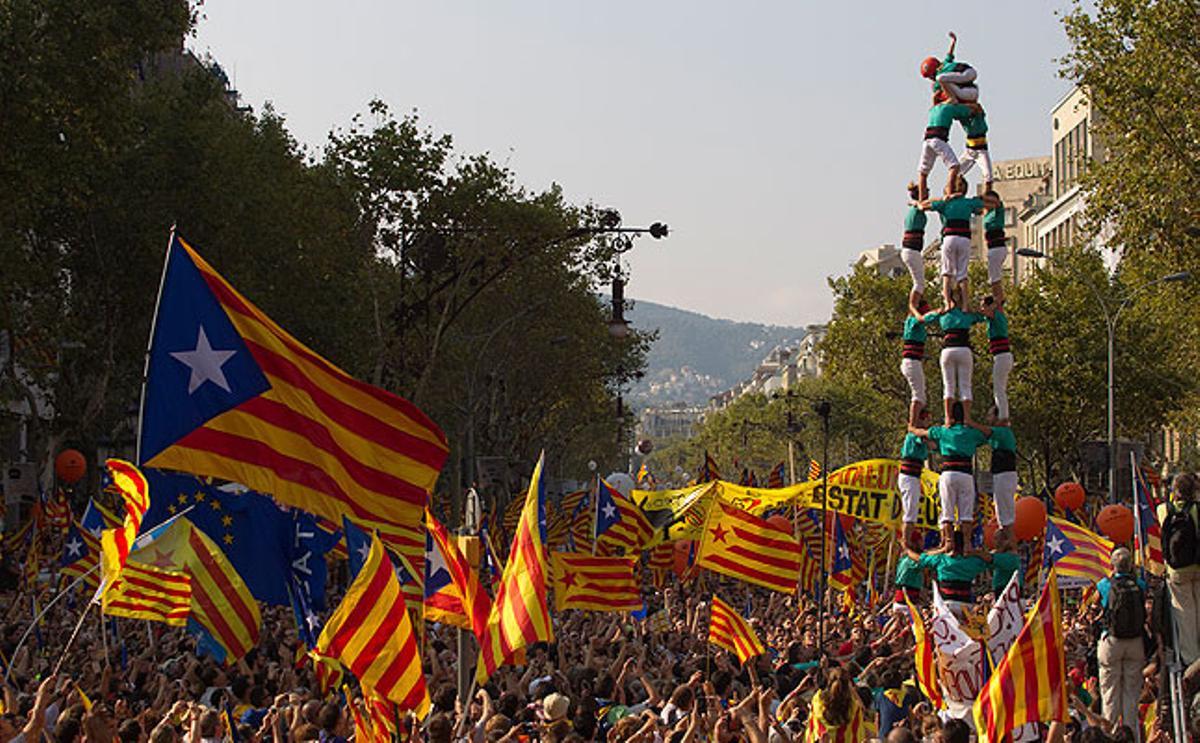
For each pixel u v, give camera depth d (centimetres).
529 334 11806
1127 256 7750
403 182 8406
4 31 5919
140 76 9475
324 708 2341
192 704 2367
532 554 2392
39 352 7606
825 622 4397
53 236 7862
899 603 3462
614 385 15512
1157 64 6444
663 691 2908
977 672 2494
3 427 8269
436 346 8394
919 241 3544
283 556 2889
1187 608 2342
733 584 6512
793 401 19500
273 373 2058
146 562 2725
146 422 1994
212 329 2028
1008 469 3400
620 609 3788
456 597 2794
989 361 10288
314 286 8475
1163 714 2384
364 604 2119
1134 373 10144
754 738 2217
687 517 5300
